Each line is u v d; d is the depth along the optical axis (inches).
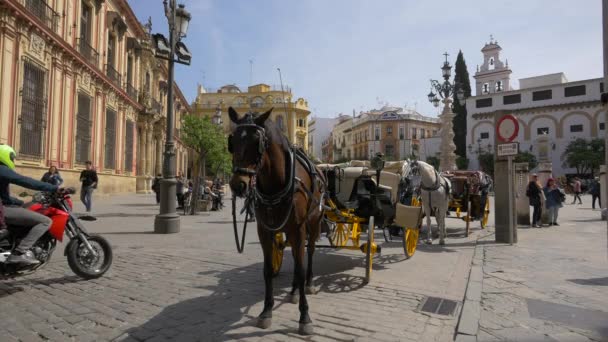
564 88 2134.6
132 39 1173.1
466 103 2404.0
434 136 3014.3
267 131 139.0
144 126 1294.3
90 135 864.9
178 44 410.3
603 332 143.3
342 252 291.4
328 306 166.2
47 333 136.1
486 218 488.7
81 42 824.9
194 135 729.0
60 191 197.3
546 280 216.7
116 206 719.1
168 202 399.9
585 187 1633.9
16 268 179.2
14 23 578.2
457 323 149.3
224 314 155.3
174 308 162.4
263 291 187.5
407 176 313.9
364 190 249.0
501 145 353.7
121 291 186.5
